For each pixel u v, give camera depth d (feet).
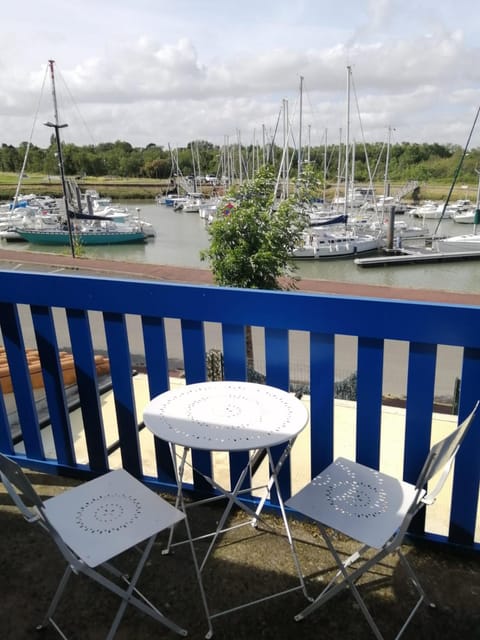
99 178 295.07
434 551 6.47
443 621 5.45
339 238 90.58
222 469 9.05
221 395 6.33
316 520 5.12
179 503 6.48
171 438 5.31
